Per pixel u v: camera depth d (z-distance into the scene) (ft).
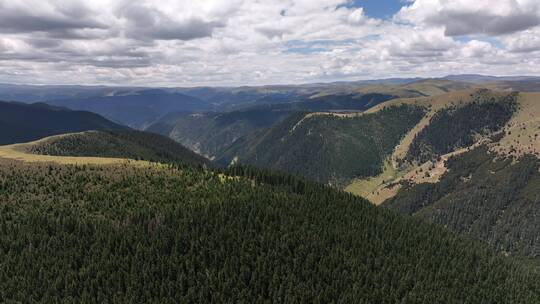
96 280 405.59
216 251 469.16
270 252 490.08
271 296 433.48
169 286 414.00
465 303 504.02
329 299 451.53
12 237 449.89
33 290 391.65
